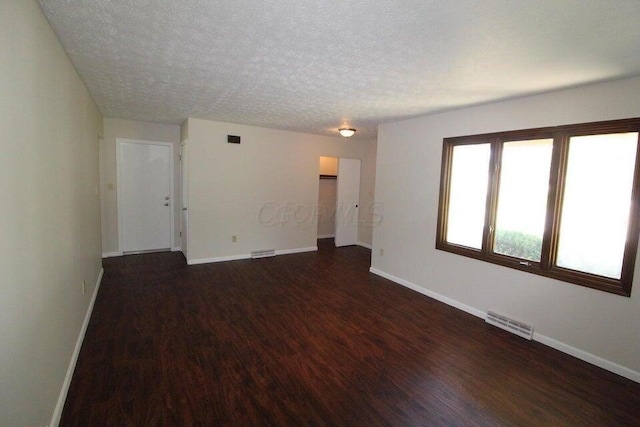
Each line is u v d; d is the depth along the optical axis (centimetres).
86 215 310
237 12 167
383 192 467
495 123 323
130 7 164
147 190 541
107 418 181
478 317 340
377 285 433
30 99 150
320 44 203
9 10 125
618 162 246
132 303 346
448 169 376
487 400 209
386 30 181
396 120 435
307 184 610
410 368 242
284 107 379
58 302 191
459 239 371
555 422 192
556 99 276
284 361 246
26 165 142
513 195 315
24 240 137
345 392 212
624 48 189
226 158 511
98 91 326
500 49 199
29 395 139
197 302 355
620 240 246
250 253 555
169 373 225
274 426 180
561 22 162
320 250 642
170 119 491
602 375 240
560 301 276
